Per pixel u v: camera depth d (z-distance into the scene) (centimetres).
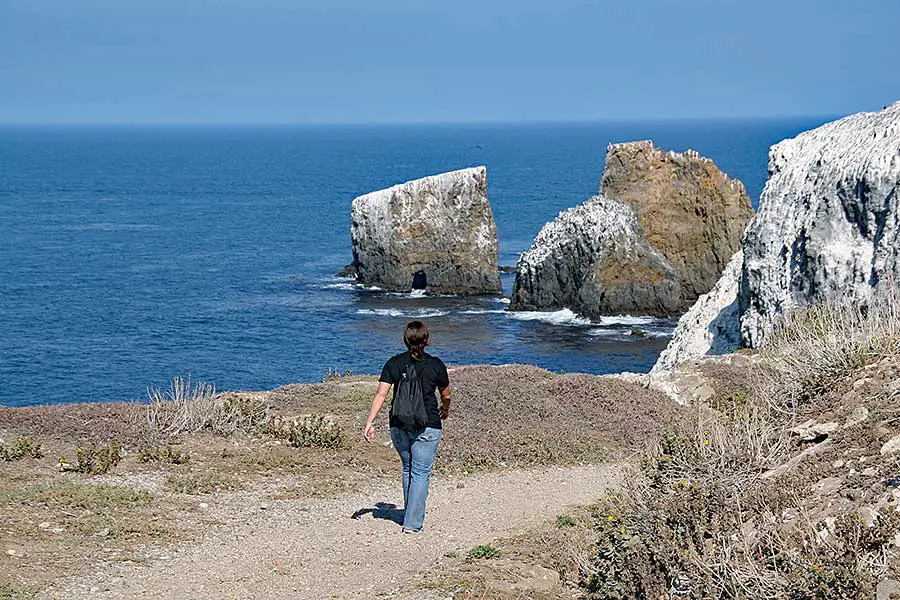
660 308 7944
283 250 11706
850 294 3044
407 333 1394
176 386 2278
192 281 9369
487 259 9038
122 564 1235
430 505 1642
